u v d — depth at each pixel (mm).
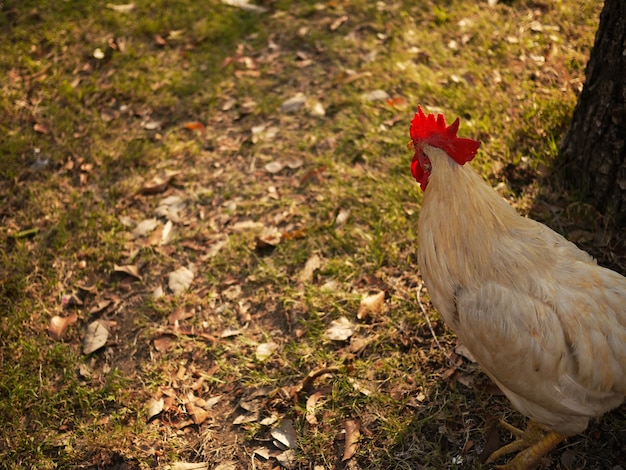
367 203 1711
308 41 2158
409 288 1558
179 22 2277
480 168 1691
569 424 1216
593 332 1176
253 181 1812
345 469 1348
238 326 1562
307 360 1484
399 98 1915
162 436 1423
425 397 1405
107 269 1679
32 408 1467
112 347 1559
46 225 1761
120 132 1954
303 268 1627
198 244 1706
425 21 2152
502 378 1215
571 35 2002
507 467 1297
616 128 1480
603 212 1572
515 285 1199
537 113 1776
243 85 2033
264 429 1416
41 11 2371
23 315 1593
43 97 2059
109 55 2188
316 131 1888
